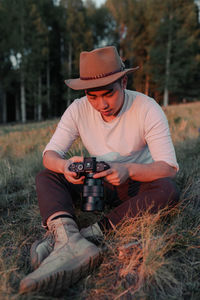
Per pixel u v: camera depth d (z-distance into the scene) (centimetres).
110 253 141
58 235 134
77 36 2833
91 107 169
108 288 120
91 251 123
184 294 116
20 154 505
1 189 267
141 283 118
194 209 183
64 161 158
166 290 119
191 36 2659
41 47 2867
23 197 242
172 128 485
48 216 144
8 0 2723
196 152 327
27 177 295
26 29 2722
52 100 3128
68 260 119
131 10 2858
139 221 146
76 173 142
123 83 155
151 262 124
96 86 131
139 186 172
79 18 2898
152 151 159
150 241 135
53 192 152
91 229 147
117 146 165
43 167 327
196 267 129
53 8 3303
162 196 148
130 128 162
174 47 2716
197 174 241
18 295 108
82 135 176
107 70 136
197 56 2703
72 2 2955
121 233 147
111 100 141
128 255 134
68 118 176
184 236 145
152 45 2806
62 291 121
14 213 212
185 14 2673
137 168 148
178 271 129
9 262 136
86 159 142
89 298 116
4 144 638
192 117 757
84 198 141
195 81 3097
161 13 2652
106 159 170
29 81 2798
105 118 164
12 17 2752
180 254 139
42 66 2867
